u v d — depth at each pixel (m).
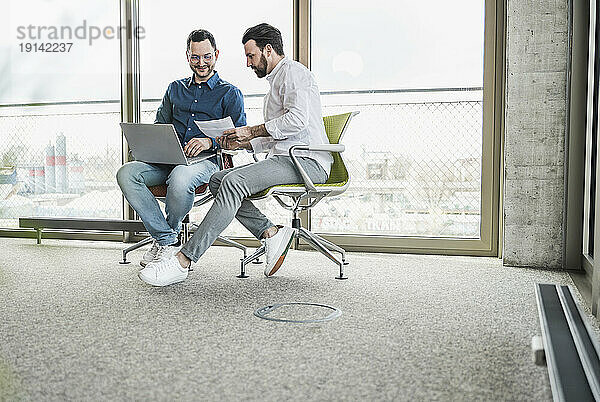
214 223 2.77
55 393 1.48
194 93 3.58
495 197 3.77
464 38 3.82
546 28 3.35
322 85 4.06
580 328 1.66
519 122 3.41
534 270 3.32
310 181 2.87
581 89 3.28
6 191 4.71
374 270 3.25
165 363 1.71
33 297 2.54
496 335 2.00
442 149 3.90
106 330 2.04
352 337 1.97
